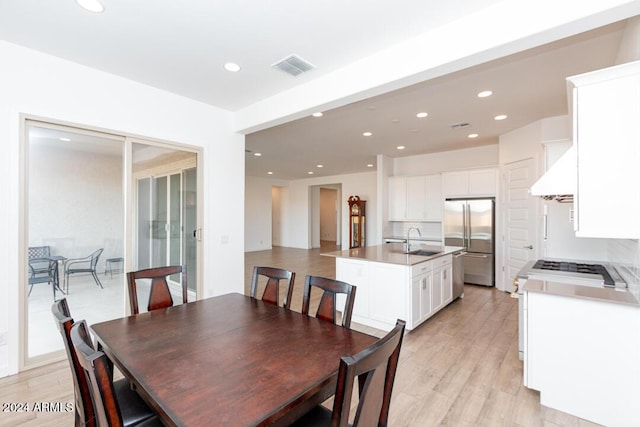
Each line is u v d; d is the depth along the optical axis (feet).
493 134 17.69
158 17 7.06
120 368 4.45
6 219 8.18
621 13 5.49
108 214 10.33
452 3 6.55
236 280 13.67
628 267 7.68
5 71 8.14
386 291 11.89
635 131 5.61
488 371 8.79
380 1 6.49
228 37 7.89
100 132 9.90
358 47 8.36
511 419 6.76
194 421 3.19
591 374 6.69
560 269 9.87
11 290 8.28
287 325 5.97
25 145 8.53
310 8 6.73
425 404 7.28
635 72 5.59
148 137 10.93
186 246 12.39
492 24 6.65
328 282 6.83
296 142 19.60
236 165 13.74
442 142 19.56
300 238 39.01
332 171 32.42
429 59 7.63
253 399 3.59
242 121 13.19
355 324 12.62
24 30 7.60
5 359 8.23
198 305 7.28
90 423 4.27
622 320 6.40
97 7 6.69
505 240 17.67
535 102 12.60
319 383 3.94
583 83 6.00
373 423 3.59
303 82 10.57
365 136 18.10
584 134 6.00
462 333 11.58
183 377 4.05
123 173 10.55
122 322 6.10
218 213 13.06
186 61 9.17
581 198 6.02
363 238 31.19
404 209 23.66
